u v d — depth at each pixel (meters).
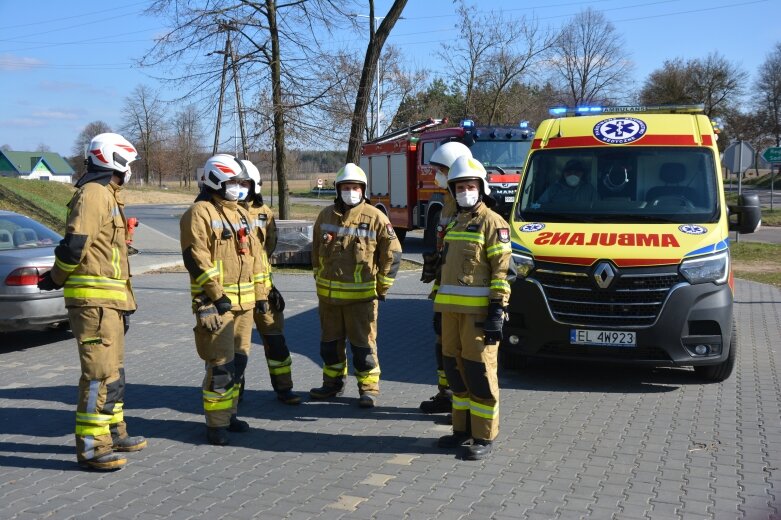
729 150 20.09
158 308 11.60
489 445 5.26
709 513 4.24
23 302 8.42
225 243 5.70
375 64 18.58
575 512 4.29
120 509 4.41
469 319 5.17
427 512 4.31
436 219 18.73
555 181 7.97
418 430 5.87
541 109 45.41
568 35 49.00
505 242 5.12
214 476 4.93
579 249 6.88
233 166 5.61
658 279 6.66
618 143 8.05
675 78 56.41
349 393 6.94
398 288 13.67
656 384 7.13
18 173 103.81
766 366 7.82
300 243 16.94
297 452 5.39
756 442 5.44
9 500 4.54
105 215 4.96
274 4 18.91
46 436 5.76
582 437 5.61
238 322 5.91
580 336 6.78
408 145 19.94
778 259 18.11
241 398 6.70
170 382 7.34
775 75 57.94
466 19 40.56
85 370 5.00
